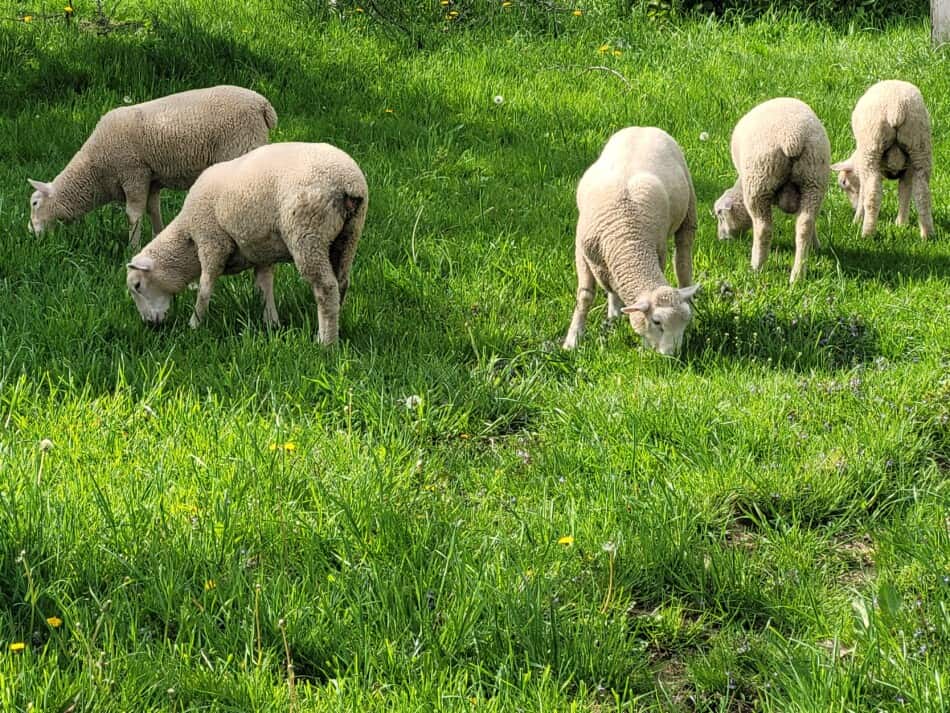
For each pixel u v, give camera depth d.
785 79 10.77
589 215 7.05
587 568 5.75
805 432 6.41
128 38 10.48
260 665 5.29
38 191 7.89
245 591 5.54
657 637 5.56
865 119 8.16
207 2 11.45
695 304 7.39
